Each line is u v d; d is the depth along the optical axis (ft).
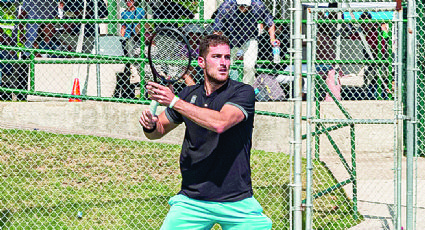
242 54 91.71
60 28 103.50
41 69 104.42
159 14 99.25
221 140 44.24
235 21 89.20
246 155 45.16
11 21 95.96
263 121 95.61
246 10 88.89
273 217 74.02
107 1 108.37
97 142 91.66
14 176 81.61
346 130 99.60
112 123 97.30
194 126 44.52
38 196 77.36
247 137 45.06
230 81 45.27
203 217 45.62
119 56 98.22
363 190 82.58
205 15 114.01
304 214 70.08
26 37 101.91
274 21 94.32
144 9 100.89
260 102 95.96
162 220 73.51
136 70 106.01
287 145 95.45
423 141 100.48
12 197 76.79
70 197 77.46
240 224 45.42
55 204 75.72
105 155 88.17
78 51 102.17
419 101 100.48
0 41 106.63
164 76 50.19
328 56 101.04
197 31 91.71
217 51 44.21
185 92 46.39
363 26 104.63
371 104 99.81
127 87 106.32
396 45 60.39
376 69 99.60
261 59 96.12
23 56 106.42
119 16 106.22
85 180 81.71
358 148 100.17
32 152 87.61
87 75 104.27
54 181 81.05
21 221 71.97
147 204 76.64
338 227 71.77
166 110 46.73
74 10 105.40
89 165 85.40
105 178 82.48
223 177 44.60
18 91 95.14
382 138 100.17
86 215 73.72
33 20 95.45
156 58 49.80
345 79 107.55
